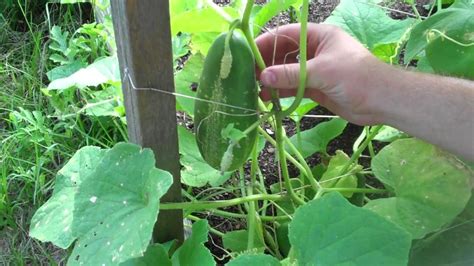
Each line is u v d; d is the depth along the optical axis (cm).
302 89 44
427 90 44
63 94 76
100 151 53
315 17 83
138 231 39
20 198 67
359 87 44
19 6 93
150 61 40
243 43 41
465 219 49
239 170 61
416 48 50
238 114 42
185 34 70
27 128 70
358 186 59
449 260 45
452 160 49
